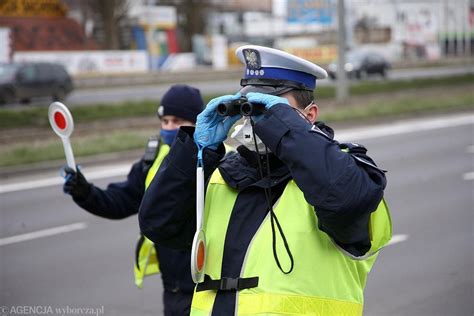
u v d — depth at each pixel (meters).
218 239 3.63
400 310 8.66
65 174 5.38
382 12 105.06
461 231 12.35
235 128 3.62
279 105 3.47
